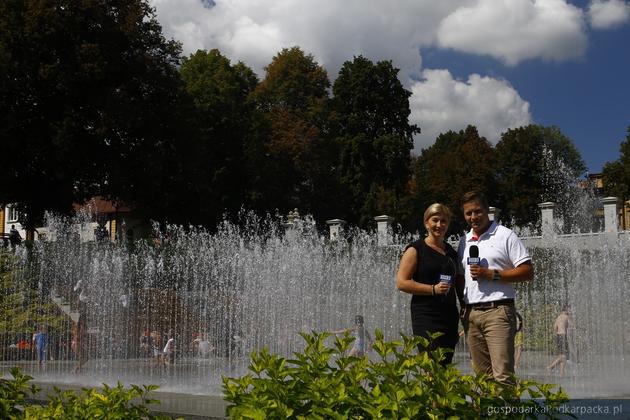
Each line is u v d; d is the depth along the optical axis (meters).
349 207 60.62
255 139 52.03
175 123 39.19
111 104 34.81
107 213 60.72
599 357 19.61
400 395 3.53
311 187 56.78
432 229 5.64
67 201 36.94
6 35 33.00
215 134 49.66
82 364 19.03
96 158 36.38
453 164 68.62
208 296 25.09
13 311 23.14
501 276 5.49
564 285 24.52
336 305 22.02
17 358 22.41
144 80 37.72
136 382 13.91
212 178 48.59
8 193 35.31
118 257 28.56
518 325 5.80
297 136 54.31
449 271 5.53
